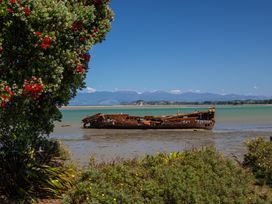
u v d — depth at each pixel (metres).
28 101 9.69
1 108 9.23
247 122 57.84
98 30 11.59
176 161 12.40
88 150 24.70
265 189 12.68
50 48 9.68
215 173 11.51
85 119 45.78
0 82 8.96
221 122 58.41
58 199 10.66
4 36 9.03
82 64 11.23
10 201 10.31
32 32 9.04
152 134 37.78
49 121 11.89
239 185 11.25
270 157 14.60
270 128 45.53
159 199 9.12
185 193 9.27
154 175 10.47
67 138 33.47
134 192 9.39
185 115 44.72
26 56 9.46
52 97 10.85
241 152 23.67
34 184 11.04
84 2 11.35
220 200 9.78
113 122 44.44
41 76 9.59
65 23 9.39
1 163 10.85
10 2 8.64
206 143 29.52
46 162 13.34
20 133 10.43
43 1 9.15
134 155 22.27
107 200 8.52
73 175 11.61
